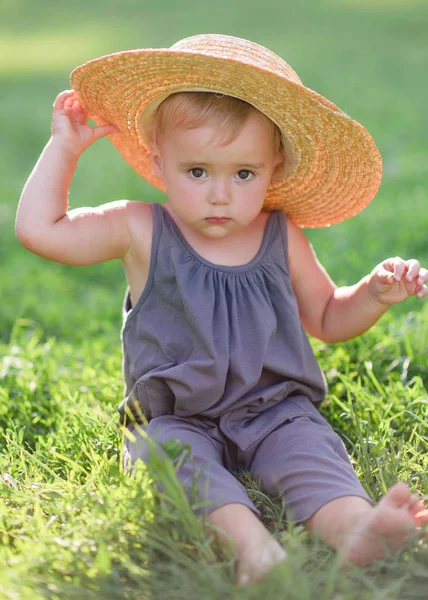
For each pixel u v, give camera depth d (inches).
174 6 1075.9
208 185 128.9
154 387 132.4
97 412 147.2
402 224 288.5
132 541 108.7
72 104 141.9
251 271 136.8
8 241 322.0
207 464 118.0
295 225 148.0
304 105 125.7
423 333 178.4
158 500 115.4
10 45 866.1
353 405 153.9
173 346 132.6
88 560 104.3
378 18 888.9
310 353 141.1
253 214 131.7
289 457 125.3
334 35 796.0
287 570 95.7
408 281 132.3
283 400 138.4
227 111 126.3
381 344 173.6
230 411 133.3
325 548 111.6
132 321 136.9
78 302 267.0
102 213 136.9
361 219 298.8
